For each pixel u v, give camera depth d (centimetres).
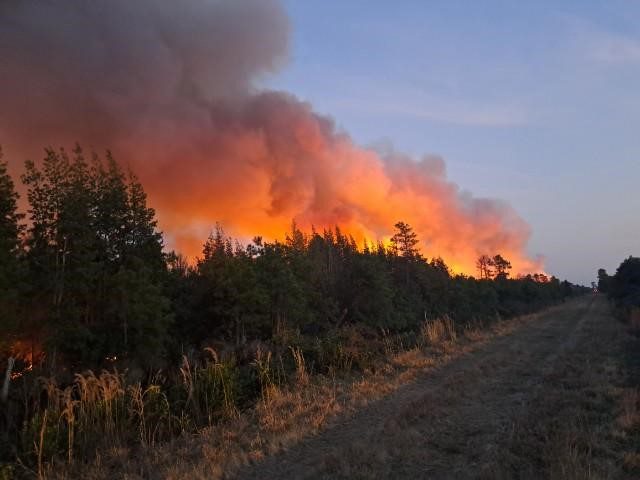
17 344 1381
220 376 1279
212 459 879
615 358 1856
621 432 902
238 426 1082
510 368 1747
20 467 884
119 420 1082
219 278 2075
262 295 2097
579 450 816
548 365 1791
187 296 2097
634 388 1247
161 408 1139
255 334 2175
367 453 856
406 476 771
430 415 1102
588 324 3691
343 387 1459
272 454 901
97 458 916
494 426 1016
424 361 1892
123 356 1542
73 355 1516
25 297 1401
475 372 1633
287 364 1653
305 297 2519
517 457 804
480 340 2688
